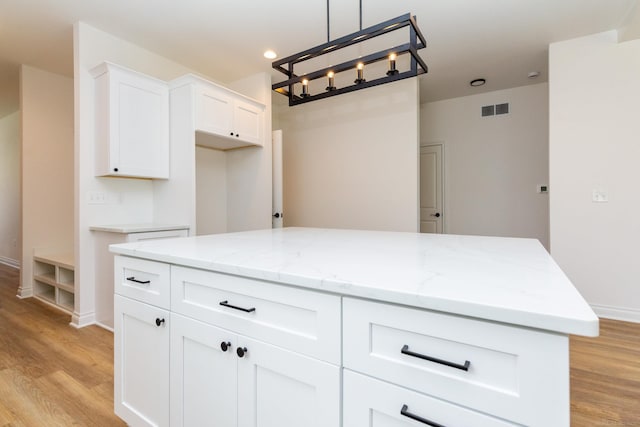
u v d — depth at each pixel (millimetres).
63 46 3041
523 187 4246
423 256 1096
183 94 2936
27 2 2393
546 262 984
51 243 3695
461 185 4621
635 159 2729
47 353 2170
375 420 734
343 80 3961
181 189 2953
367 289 716
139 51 3100
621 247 2781
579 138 2898
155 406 1209
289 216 4625
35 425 1466
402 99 3752
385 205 3871
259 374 926
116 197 2912
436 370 658
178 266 1120
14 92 4211
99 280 2693
